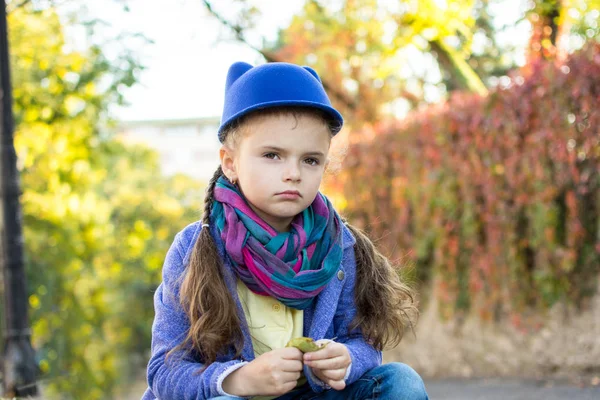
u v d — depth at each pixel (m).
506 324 6.24
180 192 25.75
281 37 10.71
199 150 49.91
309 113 1.96
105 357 12.04
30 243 10.00
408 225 6.85
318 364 1.84
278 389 1.80
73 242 10.45
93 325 11.52
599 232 5.54
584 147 5.44
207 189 2.14
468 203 6.26
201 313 1.98
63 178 10.55
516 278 6.03
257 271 1.97
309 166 1.99
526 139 5.77
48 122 9.96
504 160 5.99
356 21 10.48
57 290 10.22
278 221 2.06
